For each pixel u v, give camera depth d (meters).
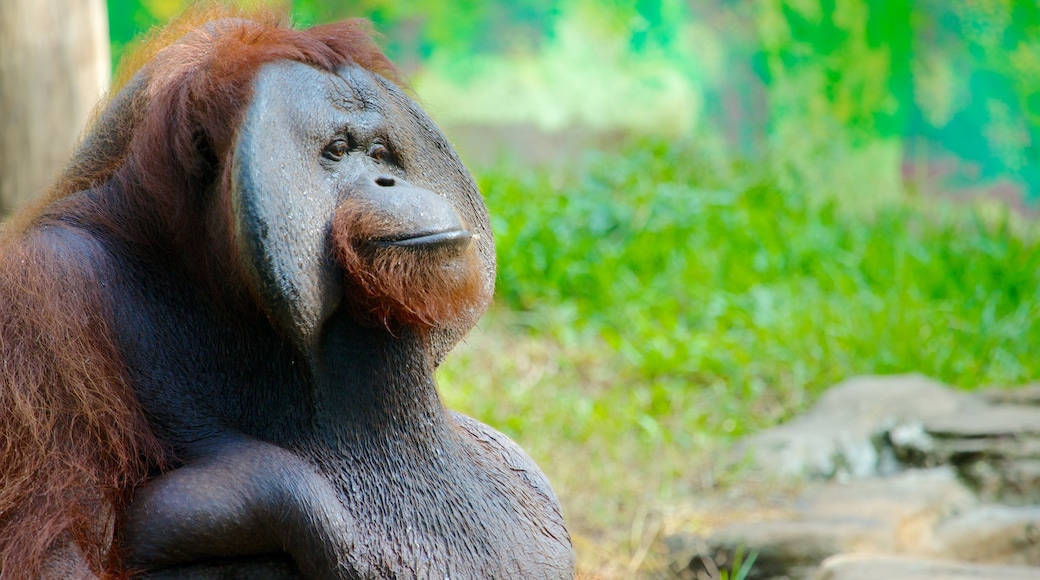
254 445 4.24
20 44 10.50
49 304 4.09
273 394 4.40
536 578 4.50
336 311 4.34
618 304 16.00
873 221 20.42
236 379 4.42
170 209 4.37
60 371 4.02
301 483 4.13
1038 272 17.28
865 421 12.20
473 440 4.92
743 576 9.09
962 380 14.16
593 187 19.34
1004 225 19.16
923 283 17.17
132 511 4.09
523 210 17.77
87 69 10.92
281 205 3.99
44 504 3.88
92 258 4.30
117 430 4.08
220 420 4.35
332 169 4.26
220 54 4.35
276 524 4.09
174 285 4.43
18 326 4.06
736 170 22.06
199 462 4.18
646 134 26.08
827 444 11.70
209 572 4.12
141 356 4.29
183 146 4.29
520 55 33.62
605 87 32.34
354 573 4.15
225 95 4.23
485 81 32.47
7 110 10.55
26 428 3.96
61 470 3.94
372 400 4.40
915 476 11.34
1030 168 32.47
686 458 11.90
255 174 3.95
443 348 4.84
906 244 18.34
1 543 3.87
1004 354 14.73
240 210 3.93
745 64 33.75
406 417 4.46
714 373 14.25
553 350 14.85
